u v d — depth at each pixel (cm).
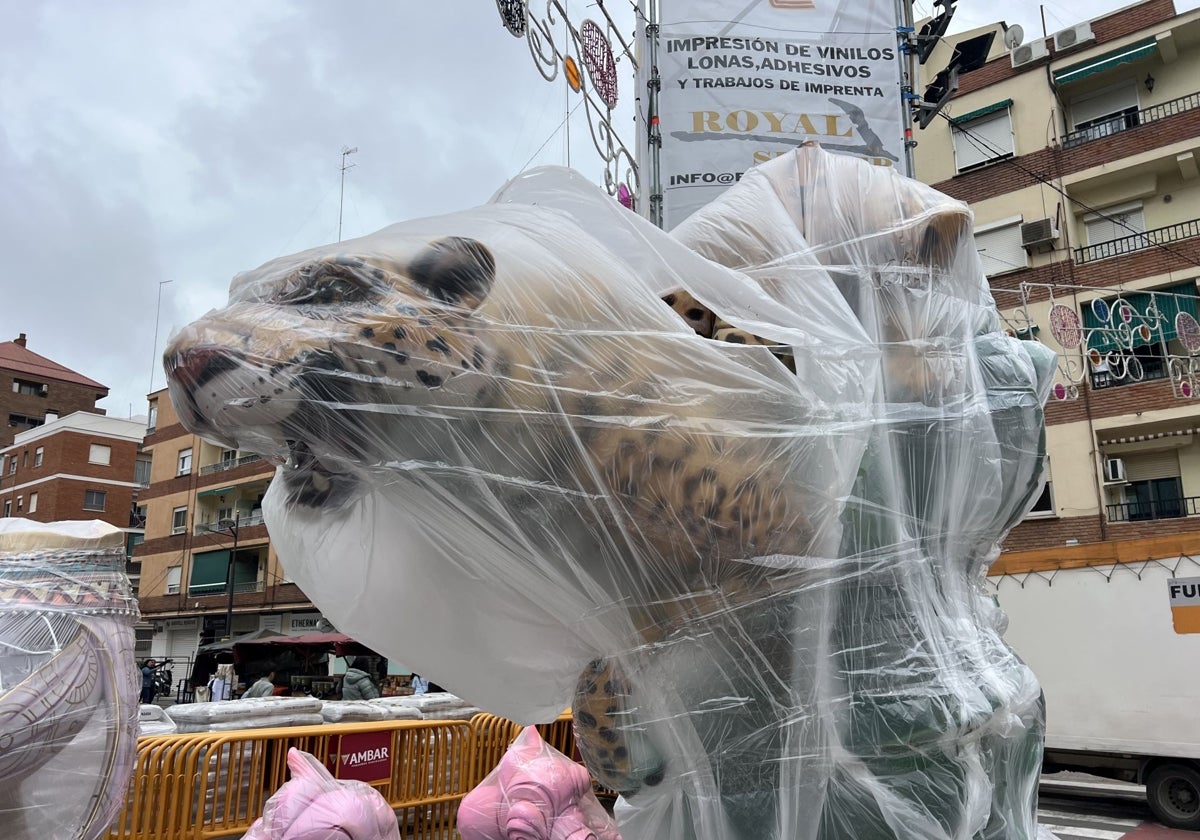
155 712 560
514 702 159
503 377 131
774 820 145
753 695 147
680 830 154
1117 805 927
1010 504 197
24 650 253
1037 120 2019
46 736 248
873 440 161
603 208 162
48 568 271
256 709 554
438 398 128
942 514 171
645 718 148
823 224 174
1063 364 1605
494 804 288
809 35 436
